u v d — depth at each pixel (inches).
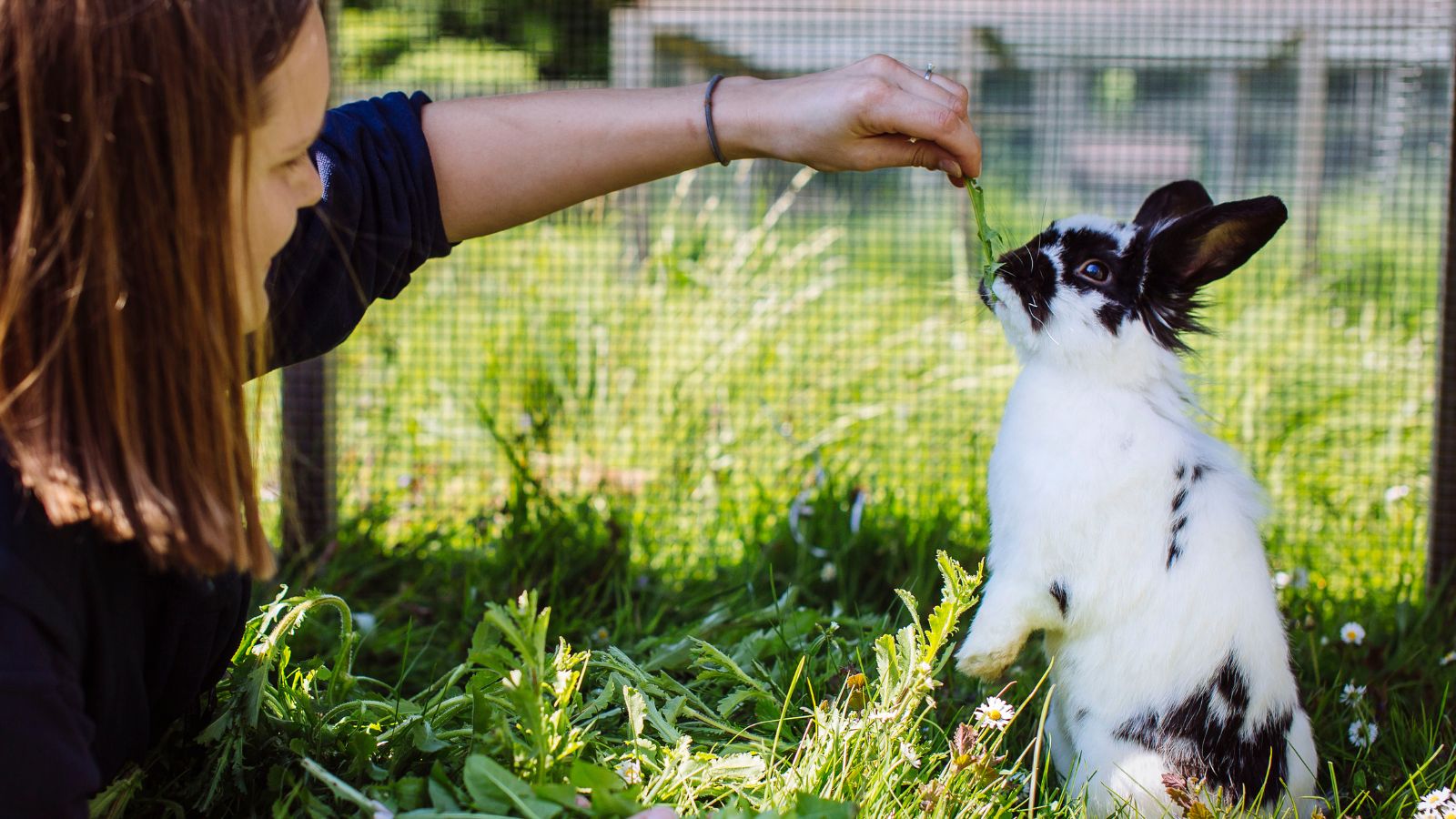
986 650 94.9
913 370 198.1
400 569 145.2
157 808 76.8
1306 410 183.9
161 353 59.7
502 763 76.2
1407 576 145.5
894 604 132.3
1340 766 102.8
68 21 55.1
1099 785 90.7
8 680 57.8
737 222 242.8
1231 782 89.4
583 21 259.9
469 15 254.2
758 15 276.7
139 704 69.7
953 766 83.9
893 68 92.2
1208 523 92.0
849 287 226.2
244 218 60.7
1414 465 170.6
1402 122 221.6
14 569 58.5
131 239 57.9
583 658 83.4
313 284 84.0
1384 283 243.4
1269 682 91.1
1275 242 278.5
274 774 77.1
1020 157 343.6
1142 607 90.9
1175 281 100.2
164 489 60.6
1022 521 94.3
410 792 75.4
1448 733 104.2
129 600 66.2
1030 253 100.4
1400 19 217.9
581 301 191.5
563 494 150.4
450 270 206.7
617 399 172.4
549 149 92.7
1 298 57.0
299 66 62.6
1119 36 226.8
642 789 80.4
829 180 272.5
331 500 151.3
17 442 58.0
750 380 185.6
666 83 339.6
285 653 89.4
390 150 89.0
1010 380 191.3
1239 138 329.1
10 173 57.1
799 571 136.0
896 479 168.7
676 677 106.8
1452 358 143.6
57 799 59.9
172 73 56.7
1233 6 256.7
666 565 145.6
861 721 85.0
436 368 187.3
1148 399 97.6
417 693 113.6
